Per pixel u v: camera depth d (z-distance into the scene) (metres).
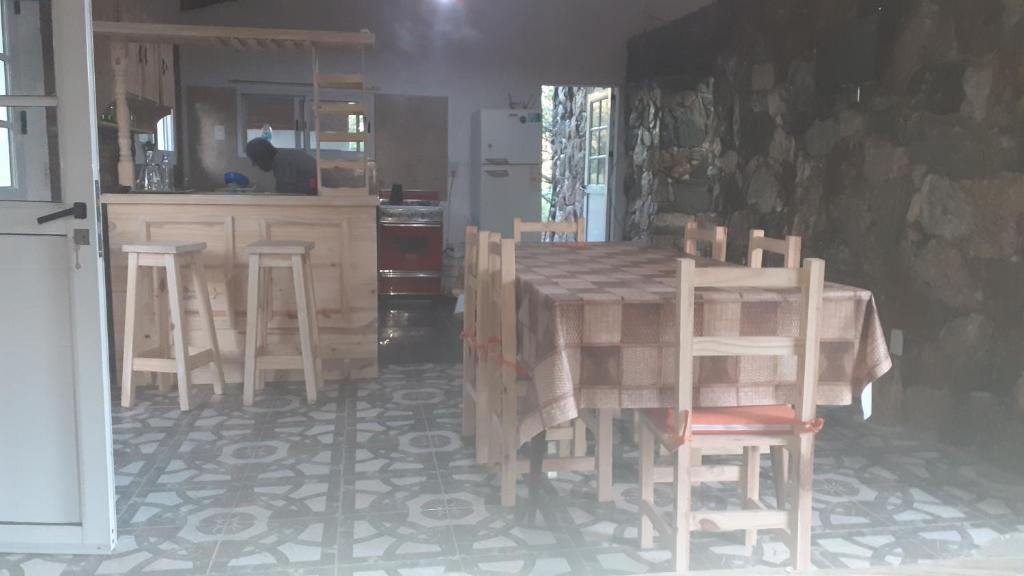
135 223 4.05
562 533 2.47
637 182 7.68
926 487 2.87
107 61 4.39
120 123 4.23
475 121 7.57
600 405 2.06
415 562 2.26
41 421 2.27
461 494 2.76
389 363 4.73
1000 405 3.12
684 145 7.19
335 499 2.71
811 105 4.38
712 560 2.30
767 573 1.07
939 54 3.42
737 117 5.29
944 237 3.39
